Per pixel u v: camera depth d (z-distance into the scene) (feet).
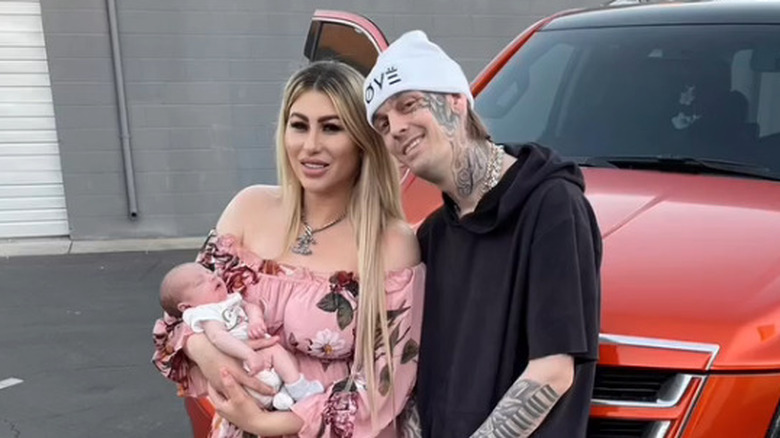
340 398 5.98
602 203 7.70
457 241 5.59
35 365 15.07
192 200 26.30
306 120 6.31
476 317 5.31
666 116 9.69
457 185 5.36
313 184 6.35
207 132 25.81
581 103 10.36
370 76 5.46
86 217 25.75
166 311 6.43
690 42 10.39
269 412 6.06
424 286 6.11
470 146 5.33
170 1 24.49
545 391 4.75
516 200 5.05
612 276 6.13
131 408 13.17
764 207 7.45
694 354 5.42
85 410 13.10
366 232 6.25
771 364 5.39
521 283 5.02
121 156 25.43
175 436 12.21
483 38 26.99
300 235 6.57
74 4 23.91
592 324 4.81
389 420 6.03
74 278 21.54
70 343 16.26
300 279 6.27
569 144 9.89
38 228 26.03
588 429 5.51
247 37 25.29
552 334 4.70
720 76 9.84
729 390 5.35
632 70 10.41
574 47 11.22
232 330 6.09
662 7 11.38
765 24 10.19
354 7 25.84
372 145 6.33
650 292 5.89
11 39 24.44
